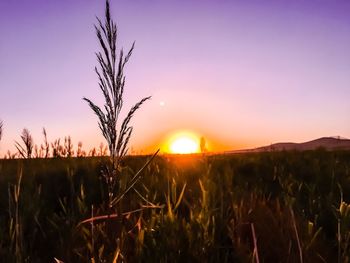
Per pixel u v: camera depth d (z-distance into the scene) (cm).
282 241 270
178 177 505
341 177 544
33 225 333
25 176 527
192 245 263
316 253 258
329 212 349
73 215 331
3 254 260
